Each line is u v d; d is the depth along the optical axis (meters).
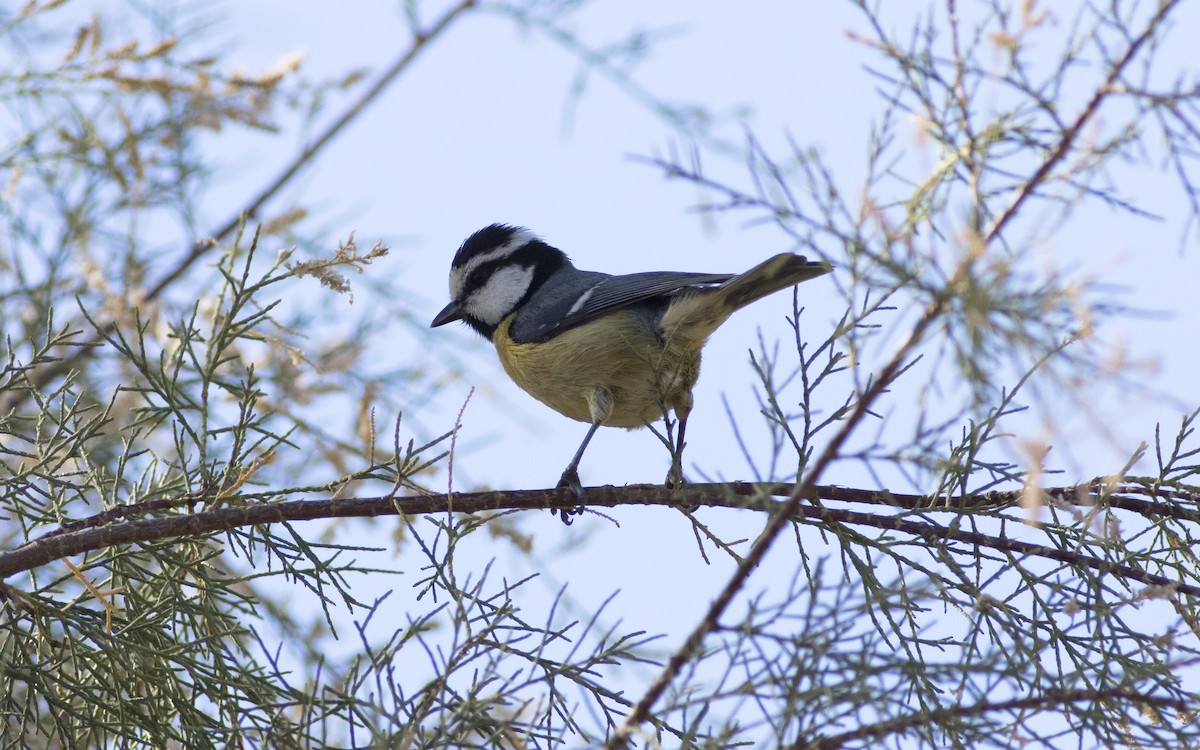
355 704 6.55
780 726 5.96
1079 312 5.40
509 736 6.55
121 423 10.92
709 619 6.07
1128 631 6.93
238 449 7.91
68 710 7.47
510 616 6.84
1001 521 7.79
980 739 6.11
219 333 8.05
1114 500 8.02
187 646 7.52
